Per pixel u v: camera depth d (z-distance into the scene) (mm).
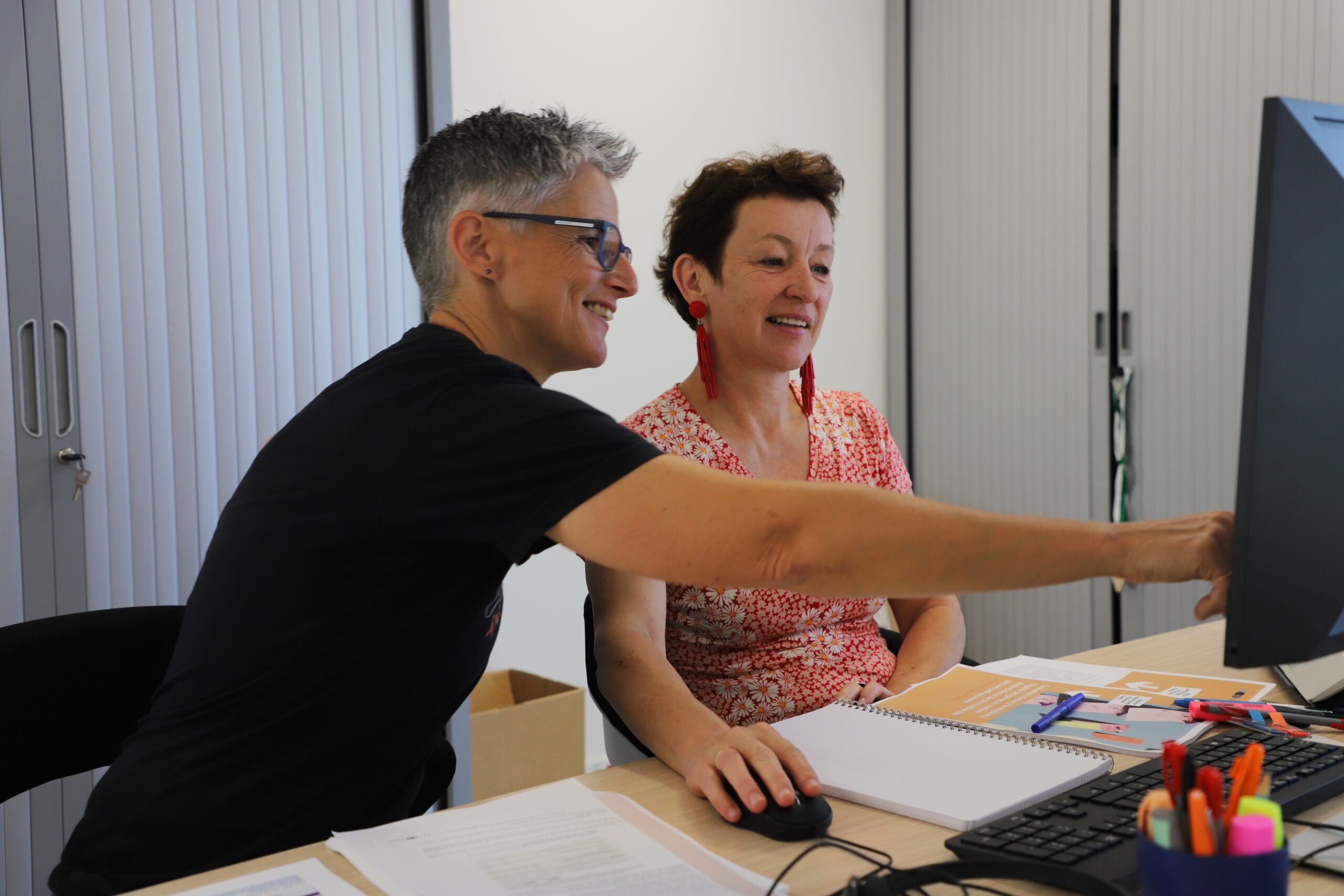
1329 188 706
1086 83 3469
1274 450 705
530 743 2865
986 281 3818
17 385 2312
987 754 1034
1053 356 3621
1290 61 2973
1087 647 3582
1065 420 3598
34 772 1249
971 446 3922
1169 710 1177
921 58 3988
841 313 3986
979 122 3799
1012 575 820
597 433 905
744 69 3678
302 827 1046
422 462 949
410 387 997
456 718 2721
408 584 1026
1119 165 3396
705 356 1682
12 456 2314
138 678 1314
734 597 1567
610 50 3354
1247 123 3078
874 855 840
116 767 1077
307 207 2701
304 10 2676
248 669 1030
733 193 1622
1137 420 3402
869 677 1593
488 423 931
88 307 2393
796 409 1788
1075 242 3531
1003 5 3689
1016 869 737
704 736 1054
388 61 2838
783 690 1566
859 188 4020
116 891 983
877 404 4137
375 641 1035
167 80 2473
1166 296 3301
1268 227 690
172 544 2520
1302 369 708
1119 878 733
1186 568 787
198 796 1019
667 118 3494
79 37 2352
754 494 858
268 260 2643
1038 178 3627
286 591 1020
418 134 2904
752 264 1618
